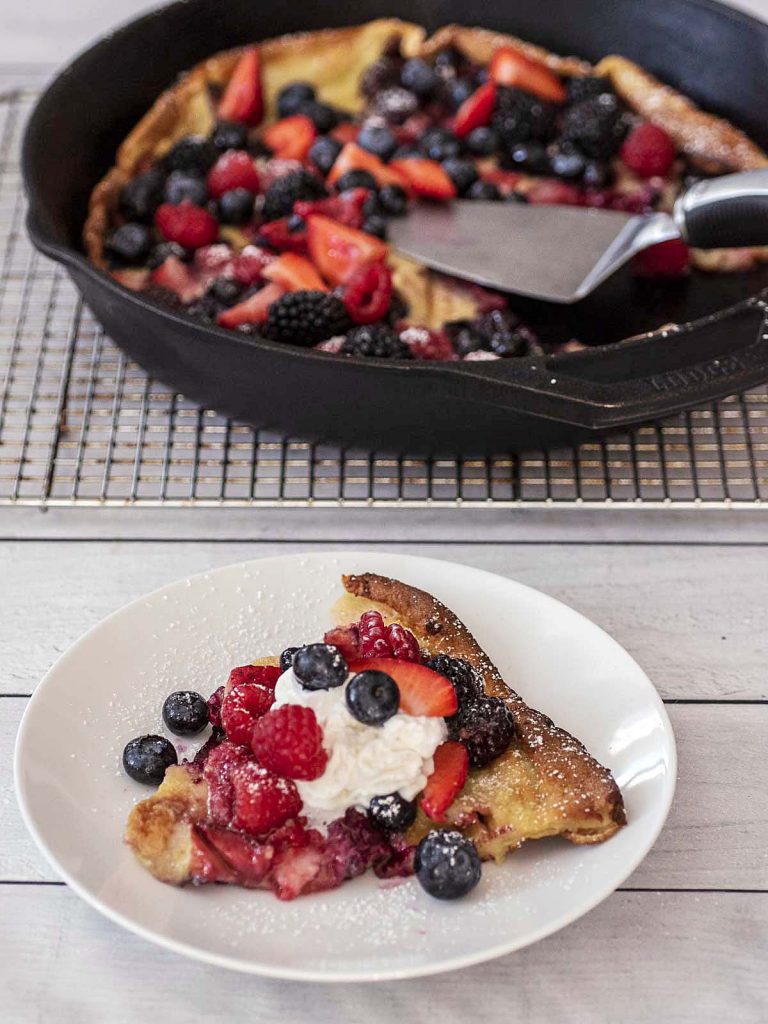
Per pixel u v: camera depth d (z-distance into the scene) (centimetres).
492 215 80
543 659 59
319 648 54
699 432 71
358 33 87
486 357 71
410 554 66
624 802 54
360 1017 51
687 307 76
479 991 52
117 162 82
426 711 53
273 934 50
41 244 67
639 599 65
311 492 68
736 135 83
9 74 93
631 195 82
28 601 64
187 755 56
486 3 87
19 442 71
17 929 53
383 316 73
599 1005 52
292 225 77
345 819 53
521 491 68
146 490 68
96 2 101
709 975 53
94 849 52
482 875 52
